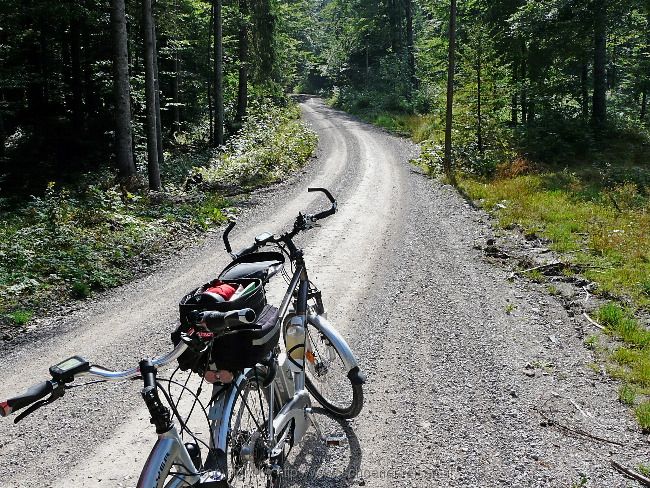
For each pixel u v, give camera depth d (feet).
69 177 70.44
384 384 17.19
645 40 104.63
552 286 26.55
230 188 62.64
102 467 13.55
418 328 21.81
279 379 11.75
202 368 9.45
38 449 14.44
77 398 17.20
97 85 86.79
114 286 30.76
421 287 26.96
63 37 84.28
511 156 70.79
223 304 9.07
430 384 17.13
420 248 34.81
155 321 24.29
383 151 93.50
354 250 34.47
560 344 20.07
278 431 10.78
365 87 181.57
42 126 83.25
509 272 29.37
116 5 55.72
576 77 87.51
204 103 118.11
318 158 88.02
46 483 13.00
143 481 7.15
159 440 7.64
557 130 76.38
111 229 40.73
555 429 14.57
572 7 72.84
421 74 165.48
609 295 25.18
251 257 11.76
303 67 247.09
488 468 12.92
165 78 103.45
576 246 33.60
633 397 16.02
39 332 24.02
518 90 81.25
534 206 46.01
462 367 18.30
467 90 78.38
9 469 13.60
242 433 9.83
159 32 85.92
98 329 23.77
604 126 78.43
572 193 50.72
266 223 44.93
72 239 35.94
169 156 86.94
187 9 93.20
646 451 13.60
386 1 185.16
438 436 14.28
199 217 45.98
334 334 13.79
